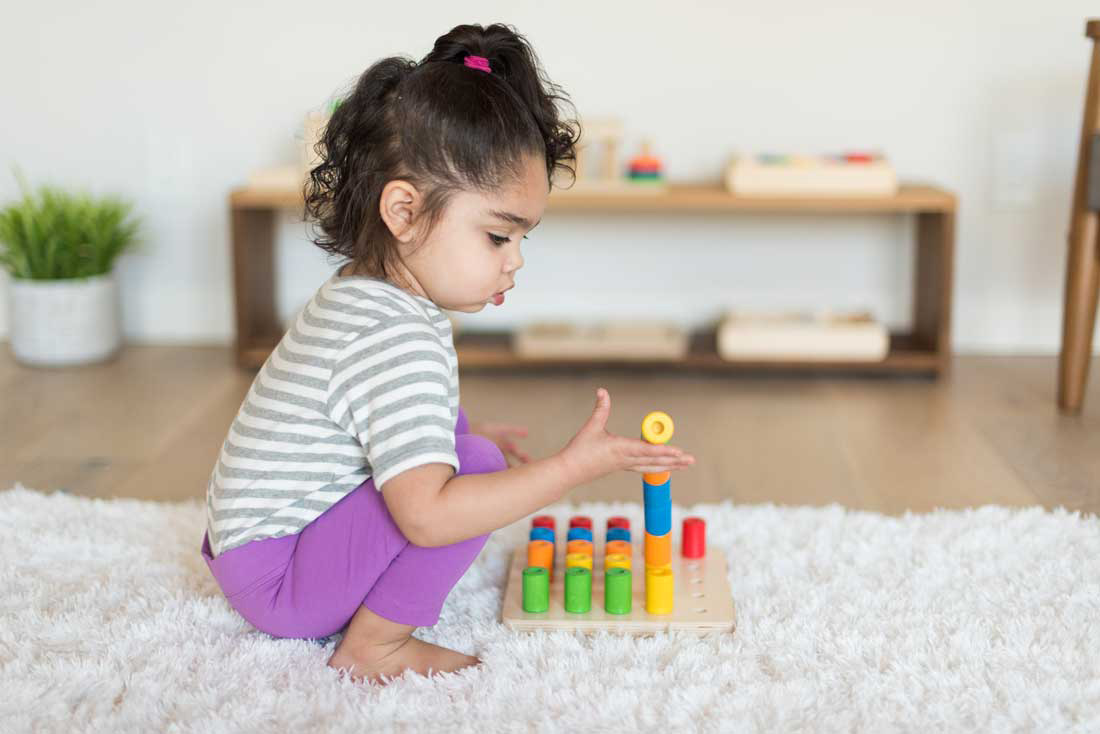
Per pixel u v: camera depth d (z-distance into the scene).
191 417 2.06
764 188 2.28
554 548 1.40
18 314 2.38
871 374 2.35
